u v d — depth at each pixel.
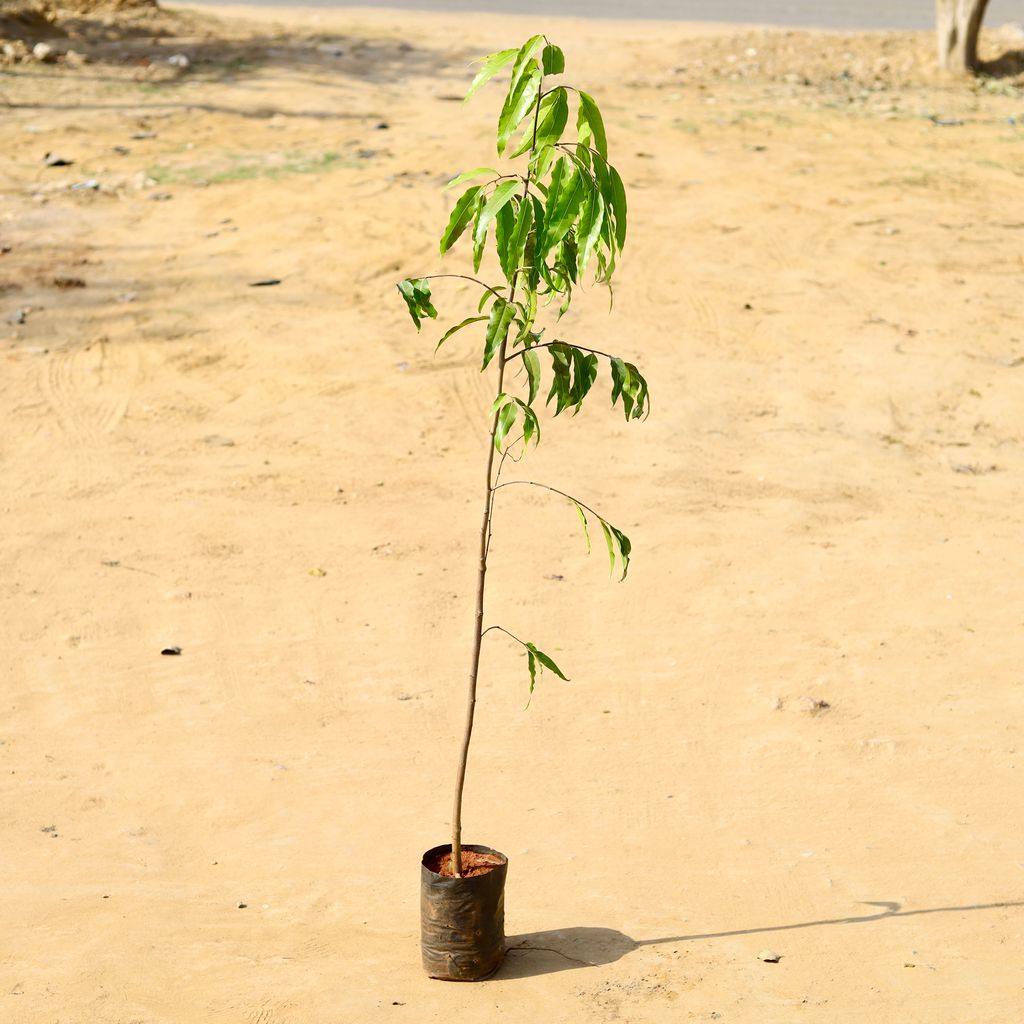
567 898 4.71
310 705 6.30
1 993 4.10
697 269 12.76
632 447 9.60
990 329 11.57
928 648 6.84
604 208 3.48
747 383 10.66
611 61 21.98
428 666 6.68
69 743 5.95
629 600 7.39
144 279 12.34
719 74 21.28
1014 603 7.36
